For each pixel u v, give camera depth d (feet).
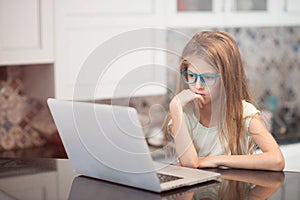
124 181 5.42
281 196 5.12
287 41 15.11
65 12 10.25
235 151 6.81
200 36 6.55
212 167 6.31
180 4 11.48
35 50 10.08
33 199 5.16
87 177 5.90
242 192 5.24
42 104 11.58
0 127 11.48
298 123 14.33
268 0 12.76
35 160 6.84
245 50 14.44
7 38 9.81
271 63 14.94
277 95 15.06
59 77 10.33
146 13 11.08
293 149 12.60
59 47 10.27
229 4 12.10
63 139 5.79
